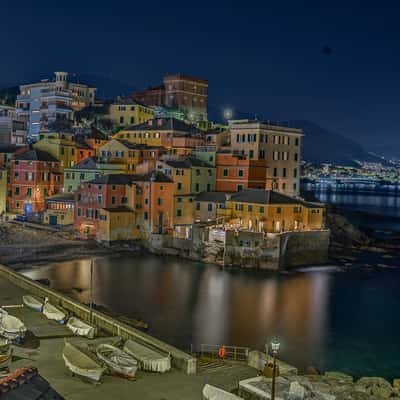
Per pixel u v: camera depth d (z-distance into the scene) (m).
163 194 99.75
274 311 63.53
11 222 109.62
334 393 27.11
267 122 118.19
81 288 69.94
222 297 69.00
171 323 57.16
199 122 157.12
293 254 90.44
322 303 68.19
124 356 28.86
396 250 113.25
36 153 117.94
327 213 122.00
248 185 107.06
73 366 27.02
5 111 171.00
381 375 45.75
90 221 100.25
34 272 78.00
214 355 42.44
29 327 35.94
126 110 153.12
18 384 16.52
